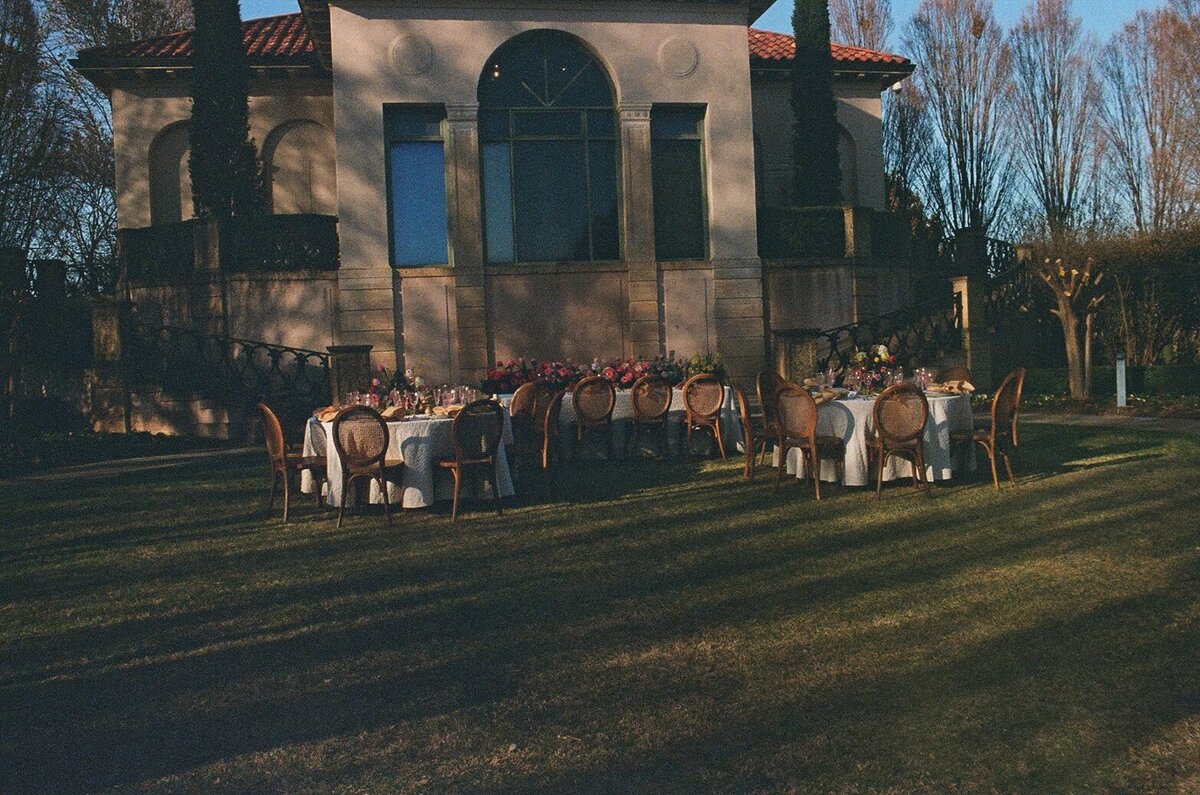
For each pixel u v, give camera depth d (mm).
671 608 6082
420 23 18500
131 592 6984
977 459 11820
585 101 19156
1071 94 34062
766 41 26328
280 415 10227
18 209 16656
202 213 19438
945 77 35250
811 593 6305
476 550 8016
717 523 8812
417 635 5730
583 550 7859
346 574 7328
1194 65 26875
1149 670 4703
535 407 11438
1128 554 6941
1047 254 19828
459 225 18547
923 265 21609
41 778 3967
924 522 8469
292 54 22578
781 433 10453
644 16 19094
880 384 10867
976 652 5055
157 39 23359
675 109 19438
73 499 11156
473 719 4426
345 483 9195
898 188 33062
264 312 18359
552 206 19094
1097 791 3586
